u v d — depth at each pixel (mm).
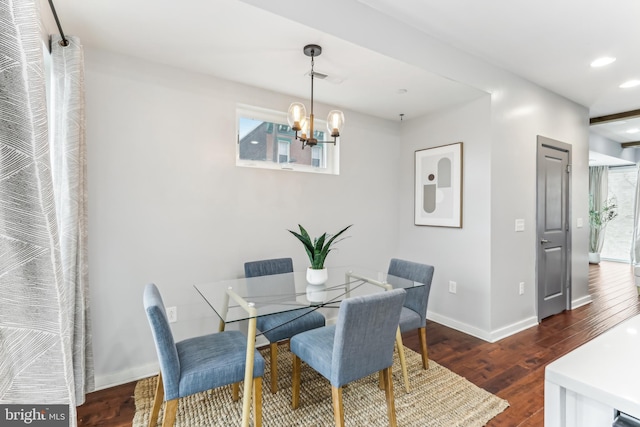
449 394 2174
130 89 2328
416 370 2494
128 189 2332
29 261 849
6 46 797
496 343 2996
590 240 7758
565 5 2127
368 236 3693
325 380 2359
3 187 809
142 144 2379
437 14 2270
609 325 3447
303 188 3195
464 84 2777
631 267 6945
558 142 3730
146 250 2408
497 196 3076
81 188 1919
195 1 1721
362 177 3635
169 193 2492
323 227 3338
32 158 848
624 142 6516
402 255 3932
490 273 3037
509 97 3160
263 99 2936
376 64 2436
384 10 2238
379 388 2252
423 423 1886
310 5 1961
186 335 2578
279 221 3047
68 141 1751
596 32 2449
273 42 2137
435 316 3559
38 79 864
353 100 3211
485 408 2021
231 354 1745
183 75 2535
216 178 2699
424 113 3602
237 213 2811
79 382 1823
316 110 3285
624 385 604
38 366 870
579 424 650
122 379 2322
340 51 2240
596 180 7840
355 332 1614
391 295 1692
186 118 2555
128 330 2348
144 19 1881
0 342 813
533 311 3465
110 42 2135
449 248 3402
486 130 3053
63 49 1760
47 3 1723
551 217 3684
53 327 887
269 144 3117
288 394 2180
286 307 1824
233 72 2594
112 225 2279
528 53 2799
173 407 1540
